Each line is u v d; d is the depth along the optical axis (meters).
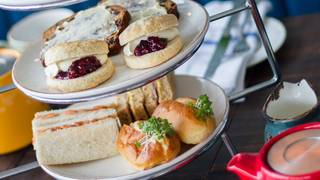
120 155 0.59
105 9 0.66
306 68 0.76
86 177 0.56
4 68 0.72
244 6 0.66
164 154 0.53
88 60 0.56
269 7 0.96
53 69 0.56
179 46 0.57
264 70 0.79
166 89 0.63
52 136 0.58
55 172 0.58
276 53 0.83
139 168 0.54
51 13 1.01
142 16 0.64
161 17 0.58
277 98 0.58
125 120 0.63
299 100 0.57
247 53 0.81
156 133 0.54
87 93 0.54
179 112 0.56
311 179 0.39
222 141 0.64
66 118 0.61
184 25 0.63
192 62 0.84
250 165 0.44
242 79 0.76
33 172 0.69
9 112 0.71
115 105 0.63
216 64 0.81
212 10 0.92
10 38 0.96
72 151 0.59
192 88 0.66
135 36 0.57
